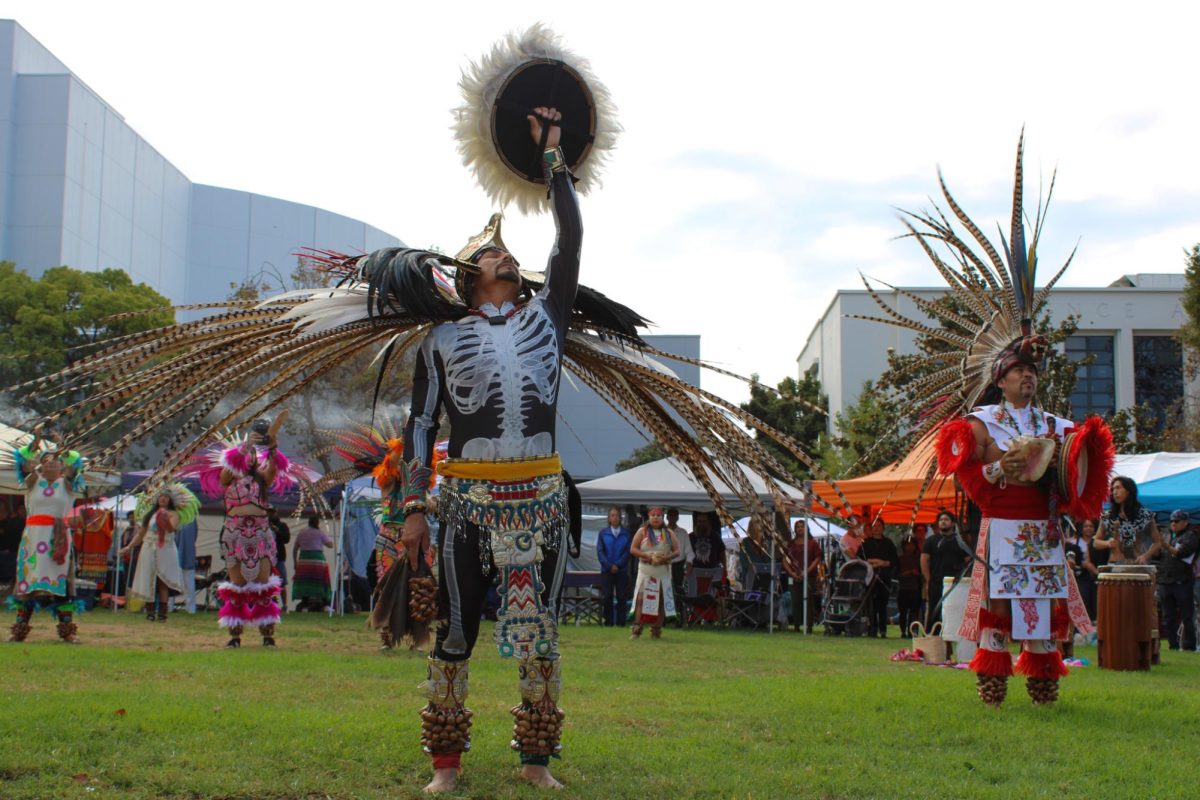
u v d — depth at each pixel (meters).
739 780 4.32
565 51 4.61
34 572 9.88
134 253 48.72
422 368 4.33
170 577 13.95
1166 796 4.25
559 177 4.51
